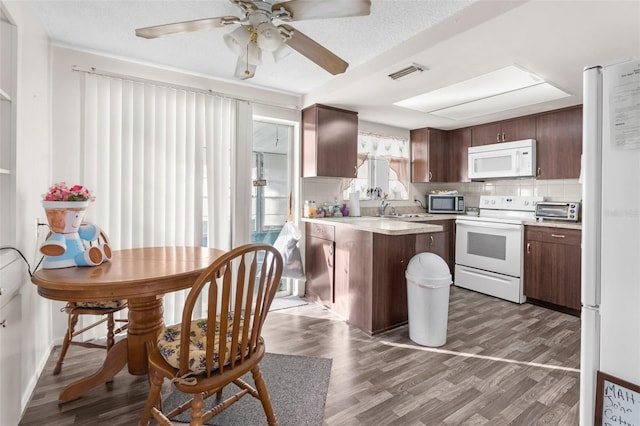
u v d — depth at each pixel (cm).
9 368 141
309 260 341
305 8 138
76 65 231
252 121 304
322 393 177
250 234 304
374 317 255
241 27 155
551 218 335
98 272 146
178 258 181
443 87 272
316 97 313
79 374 193
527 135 358
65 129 227
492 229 354
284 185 349
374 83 264
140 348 176
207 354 115
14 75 156
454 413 162
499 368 204
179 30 154
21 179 163
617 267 98
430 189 472
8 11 146
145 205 251
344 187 383
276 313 298
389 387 183
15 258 150
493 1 167
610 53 205
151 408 134
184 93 269
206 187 281
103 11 188
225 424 152
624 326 97
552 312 305
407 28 201
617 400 99
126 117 244
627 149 95
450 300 341
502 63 223
